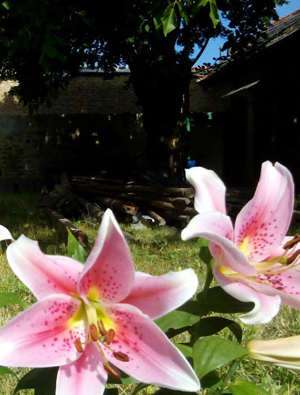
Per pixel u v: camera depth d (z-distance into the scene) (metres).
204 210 1.13
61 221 7.62
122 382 1.13
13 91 14.80
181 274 0.97
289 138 14.53
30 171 16.34
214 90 18.44
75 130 16.53
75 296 1.02
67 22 6.95
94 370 1.00
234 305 1.17
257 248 1.22
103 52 11.91
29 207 10.94
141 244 6.64
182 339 3.13
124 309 1.00
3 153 16.16
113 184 10.39
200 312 1.18
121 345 1.00
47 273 0.99
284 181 1.22
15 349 0.94
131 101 18.92
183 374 0.94
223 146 17.50
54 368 1.15
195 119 16.91
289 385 2.60
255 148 15.86
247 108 16.14
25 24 6.34
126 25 8.02
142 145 16.84
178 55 10.41
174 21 6.23
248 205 1.20
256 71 15.09
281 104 14.55
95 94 18.67
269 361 1.10
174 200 8.34
